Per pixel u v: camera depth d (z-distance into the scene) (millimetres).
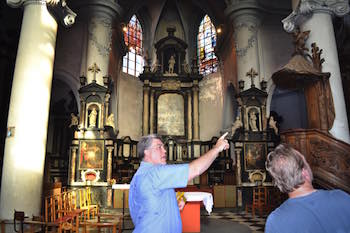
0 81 12695
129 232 6891
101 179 11953
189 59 21281
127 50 18531
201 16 21672
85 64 14211
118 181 14242
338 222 1397
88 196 9273
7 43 12844
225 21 16344
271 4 14828
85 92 12859
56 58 14219
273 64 14523
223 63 17797
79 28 14727
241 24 14539
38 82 7246
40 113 7195
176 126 18453
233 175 13859
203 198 6074
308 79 7457
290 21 8078
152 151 2152
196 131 18078
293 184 1552
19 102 7070
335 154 6125
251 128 12766
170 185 1843
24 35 7434
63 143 17938
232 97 16938
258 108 13031
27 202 6684
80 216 8922
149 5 21453
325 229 1383
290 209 1489
